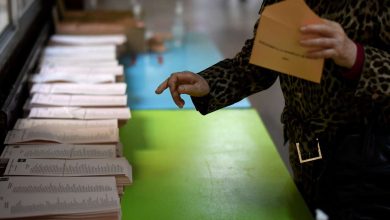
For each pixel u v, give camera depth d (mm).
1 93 1793
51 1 3271
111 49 2582
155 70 2799
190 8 5789
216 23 5102
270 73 1456
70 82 2018
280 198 1490
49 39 2738
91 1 5277
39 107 1780
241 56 1426
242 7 5992
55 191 1231
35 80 2012
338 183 1236
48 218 1128
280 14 1028
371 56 1054
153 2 6047
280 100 3148
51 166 1363
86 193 1229
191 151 1806
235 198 1486
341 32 1004
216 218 1380
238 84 1426
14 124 1685
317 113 1291
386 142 1192
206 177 1611
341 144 1230
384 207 1182
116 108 1807
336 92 1222
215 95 1399
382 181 1180
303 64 1057
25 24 2379
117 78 2174
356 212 1204
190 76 1344
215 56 3135
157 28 4645
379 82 1058
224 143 1885
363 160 1188
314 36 999
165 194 1497
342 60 1040
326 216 1348
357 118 1255
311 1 1245
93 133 1588
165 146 1843
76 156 1434
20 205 1154
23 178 1287
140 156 1751
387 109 1206
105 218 1156
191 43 3445
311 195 1430
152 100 2334
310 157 1333
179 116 2141
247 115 2172
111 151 1481
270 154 1795
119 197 1301
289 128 1445
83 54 2467
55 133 1570
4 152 1434
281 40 1044
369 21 1135
